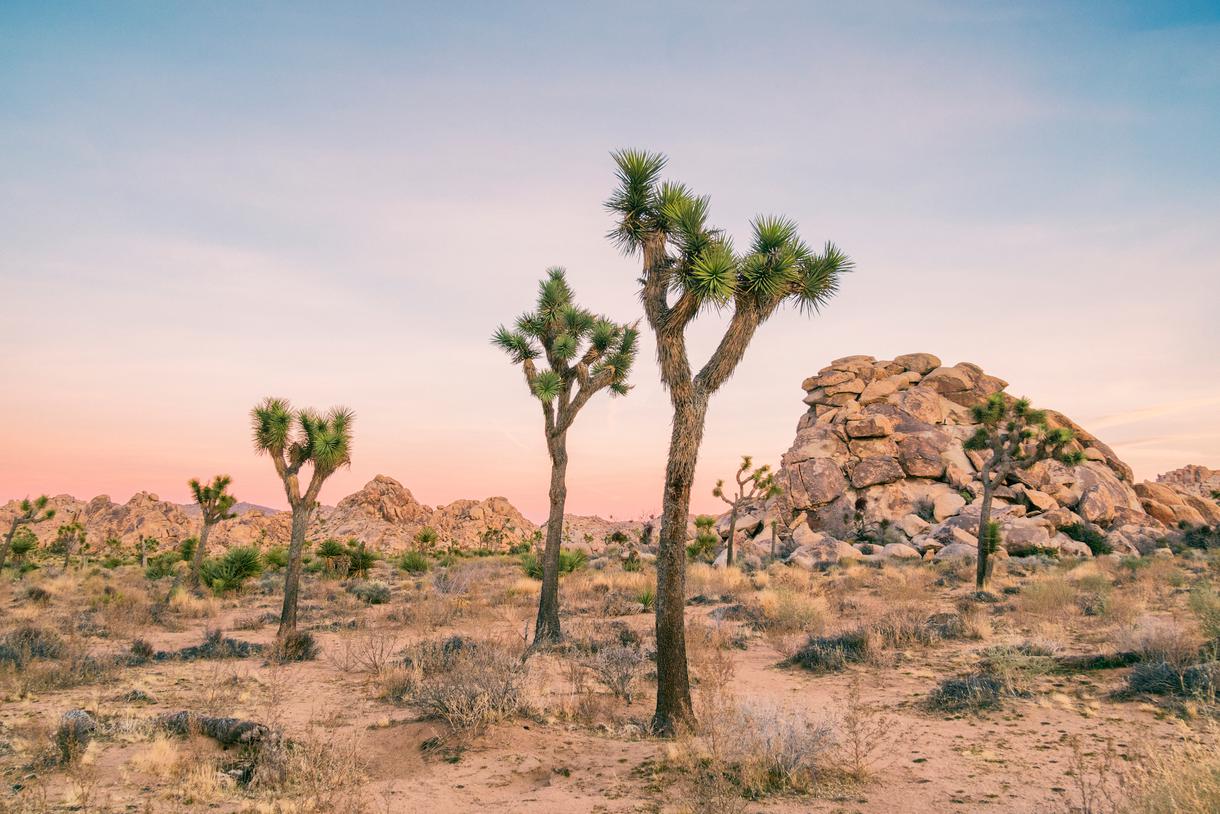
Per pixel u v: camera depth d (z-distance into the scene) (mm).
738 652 14156
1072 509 59250
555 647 14125
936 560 44062
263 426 15969
